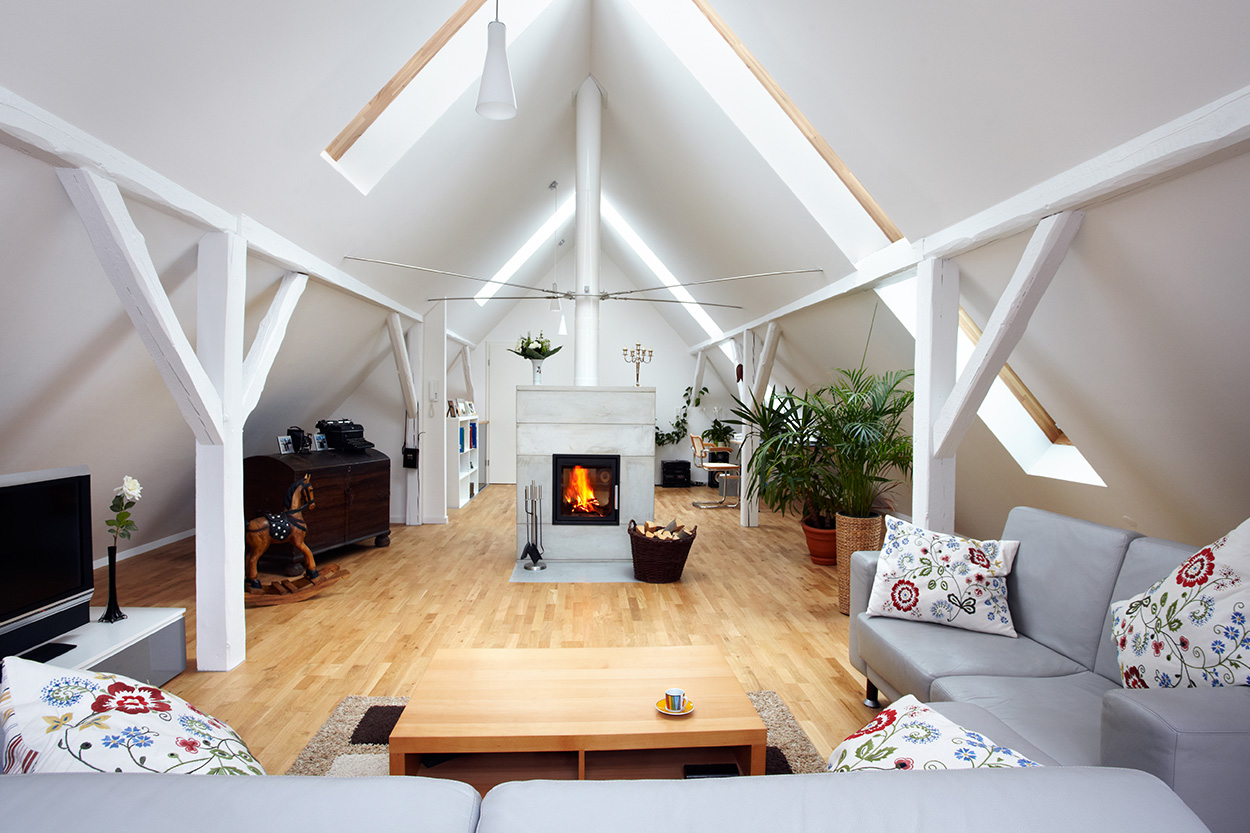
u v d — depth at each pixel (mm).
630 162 5934
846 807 756
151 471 4418
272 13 2260
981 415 3918
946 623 2482
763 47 3088
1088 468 3541
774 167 3869
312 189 3303
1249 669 1491
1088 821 745
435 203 4598
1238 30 1521
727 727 1844
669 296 8680
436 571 4969
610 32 4488
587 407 5320
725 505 8359
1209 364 2297
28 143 1887
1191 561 1757
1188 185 1894
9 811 705
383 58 2988
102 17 1781
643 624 3785
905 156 2875
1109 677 2047
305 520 4879
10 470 3307
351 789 757
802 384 6852
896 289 3949
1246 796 1260
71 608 2570
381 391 6832
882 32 2408
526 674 2184
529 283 9328
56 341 2707
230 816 713
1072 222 2316
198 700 2740
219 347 2914
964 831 730
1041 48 1949
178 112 2277
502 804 753
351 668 3104
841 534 4078
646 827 725
